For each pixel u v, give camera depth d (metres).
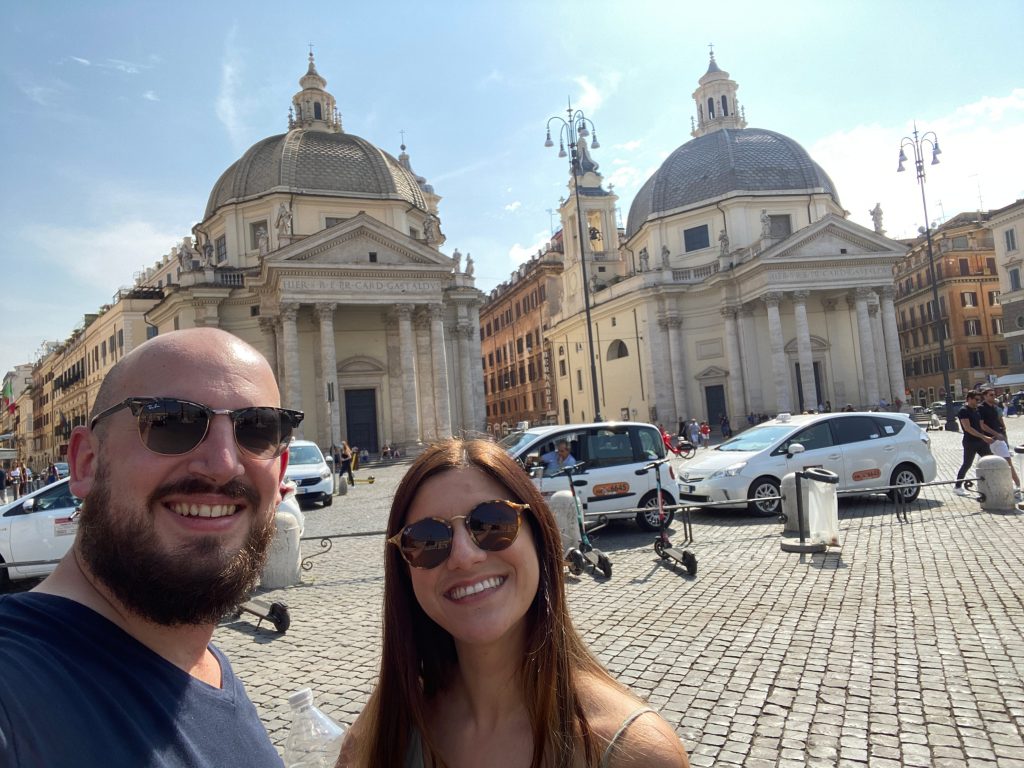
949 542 9.83
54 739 1.23
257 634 7.33
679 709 4.83
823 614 6.83
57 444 81.62
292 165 41.34
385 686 2.01
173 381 1.65
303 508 20.23
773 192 47.50
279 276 35.78
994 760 3.96
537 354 65.88
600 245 57.78
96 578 1.58
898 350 43.59
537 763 1.73
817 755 4.10
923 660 5.48
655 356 47.88
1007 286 58.03
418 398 39.78
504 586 1.87
